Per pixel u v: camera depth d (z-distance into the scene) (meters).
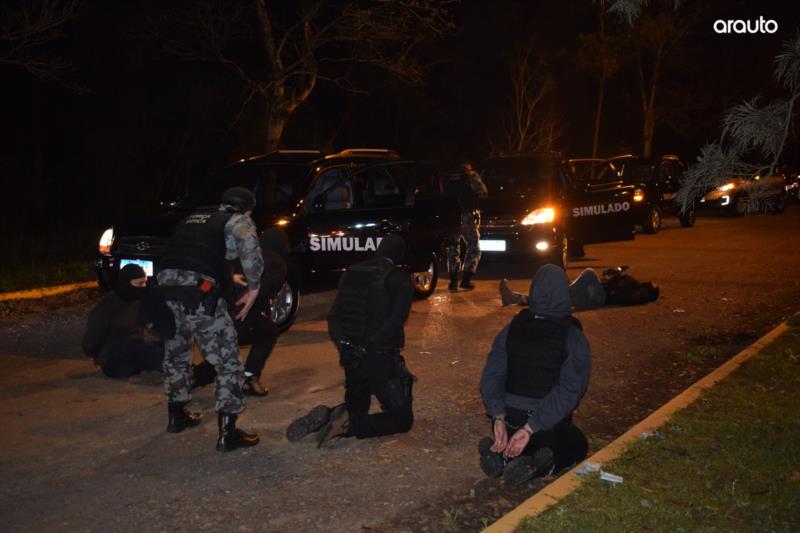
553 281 4.89
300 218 9.99
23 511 4.86
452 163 31.03
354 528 4.61
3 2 16.98
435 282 11.88
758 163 5.05
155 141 22.73
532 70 31.69
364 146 30.41
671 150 44.41
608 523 4.33
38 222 20.53
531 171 15.02
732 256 16.44
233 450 5.80
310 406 6.82
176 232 5.92
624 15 5.69
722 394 6.57
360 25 17.36
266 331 7.00
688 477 4.94
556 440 5.03
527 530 4.27
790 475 4.94
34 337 9.24
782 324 9.27
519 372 4.89
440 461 5.59
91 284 12.48
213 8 19.22
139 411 6.67
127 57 21.36
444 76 32.31
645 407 6.80
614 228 16.52
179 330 5.88
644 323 10.02
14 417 6.53
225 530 4.59
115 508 4.88
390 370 5.70
